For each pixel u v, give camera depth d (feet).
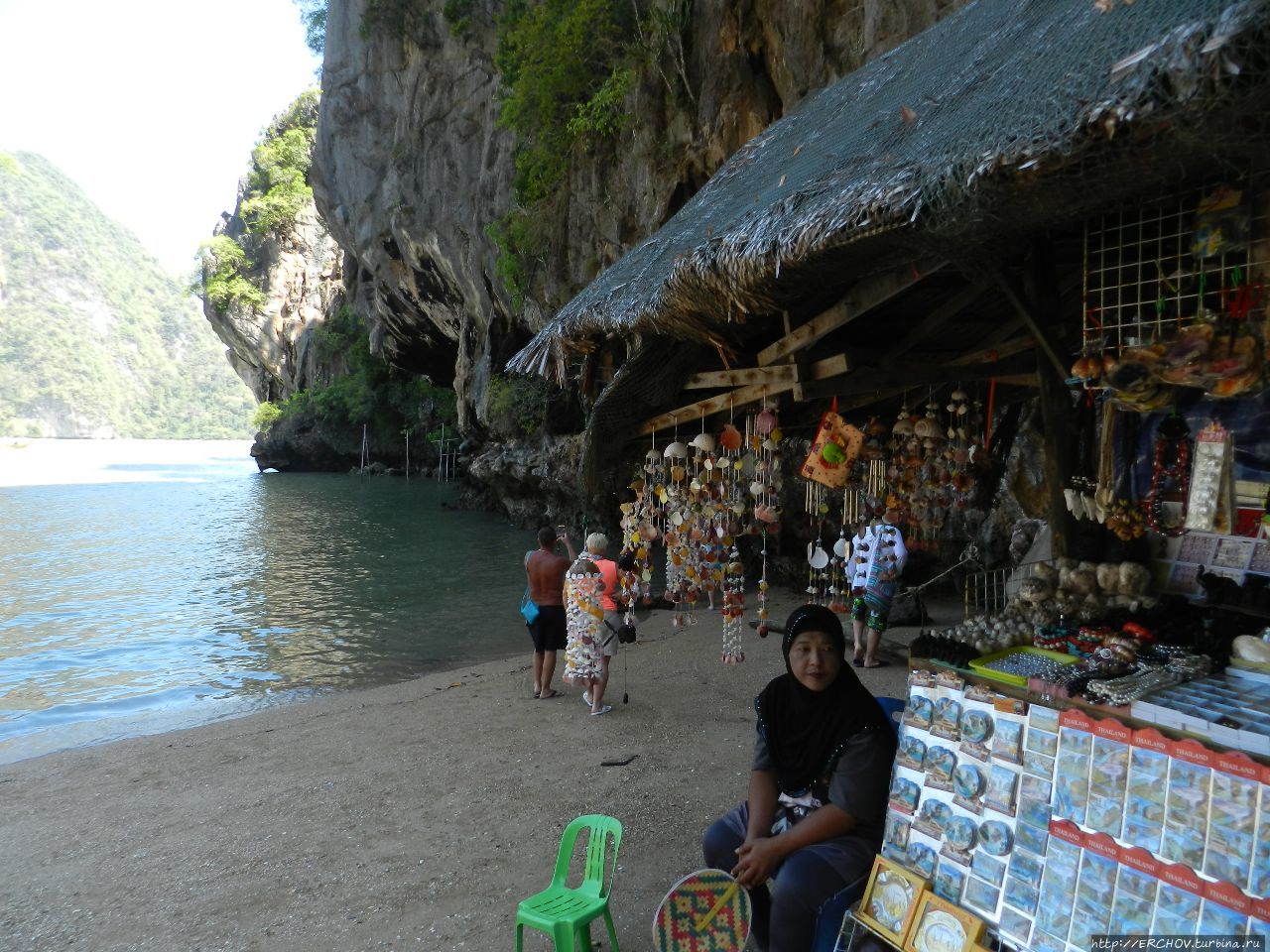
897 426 15.61
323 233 204.74
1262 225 6.99
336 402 168.04
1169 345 7.65
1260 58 5.11
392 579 53.06
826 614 9.78
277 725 23.21
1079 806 7.54
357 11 106.32
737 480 16.06
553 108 61.82
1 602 47.50
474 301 90.17
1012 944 7.70
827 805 9.43
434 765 18.76
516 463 76.69
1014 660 8.91
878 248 8.72
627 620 22.41
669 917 9.10
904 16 36.70
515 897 12.67
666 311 11.96
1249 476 10.33
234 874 13.87
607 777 17.42
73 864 14.64
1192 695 7.54
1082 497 11.80
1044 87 7.36
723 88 48.70
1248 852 6.46
